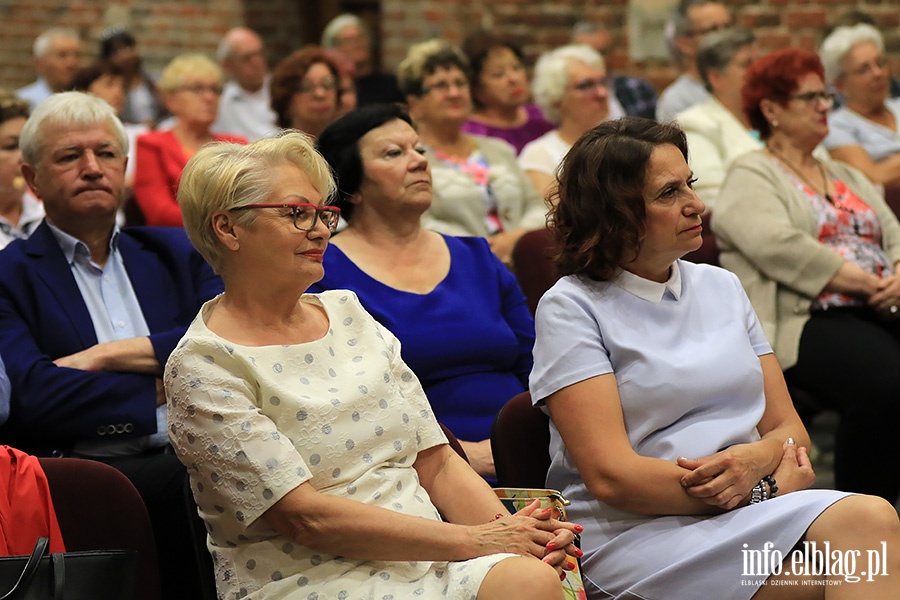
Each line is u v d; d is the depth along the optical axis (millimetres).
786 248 4180
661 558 2607
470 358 3404
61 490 2453
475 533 2357
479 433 3361
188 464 2367
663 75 7891
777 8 7547
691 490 2607
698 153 5484
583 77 5582
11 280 3250
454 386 3383
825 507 2488
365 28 8008
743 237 4258
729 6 7633
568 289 2807
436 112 5145
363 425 2459
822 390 4043
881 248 4453
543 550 2379
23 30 9000
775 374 2906
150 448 3238
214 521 2379
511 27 8164
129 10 9164
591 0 8016
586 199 2771
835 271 4156
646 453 2738
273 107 5562
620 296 2803
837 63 6082
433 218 4977
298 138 2500
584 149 2793
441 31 8227
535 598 2211
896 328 4273
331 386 2463
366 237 3533
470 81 6289
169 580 2984
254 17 9492
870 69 6023
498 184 5160
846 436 3977
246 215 2404
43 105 3326
